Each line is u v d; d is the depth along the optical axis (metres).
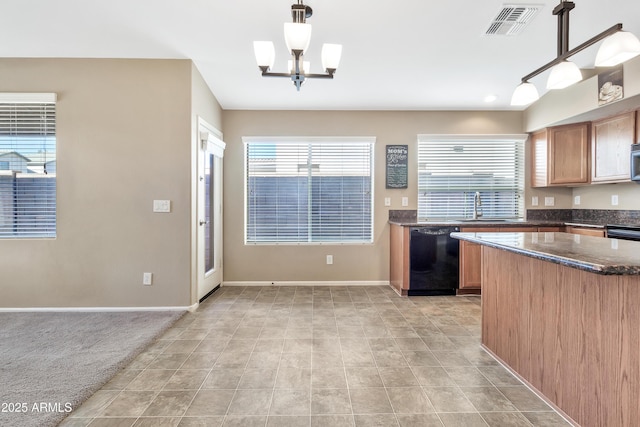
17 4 2.33
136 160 3.01
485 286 2.27
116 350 2.23
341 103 3.88
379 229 4.07
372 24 2.52
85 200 3.00
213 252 3.77
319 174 4.11
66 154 2.98
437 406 1.64
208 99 3.50
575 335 1.49
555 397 1.61
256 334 2.54
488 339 2.23
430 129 4.07
